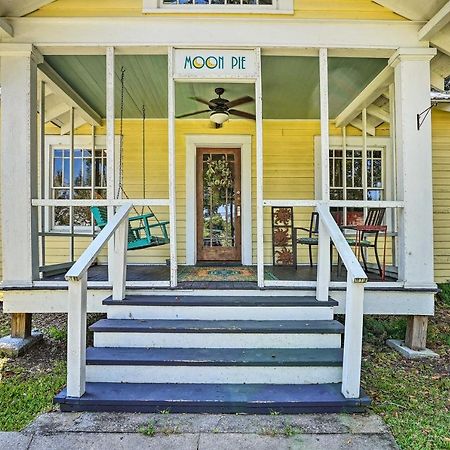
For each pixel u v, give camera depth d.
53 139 6.97
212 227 6.93
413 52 4.08
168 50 4.05
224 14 4.07
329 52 4.18
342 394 2.85
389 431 2.55
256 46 4.06
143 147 6.86
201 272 5.33
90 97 5.85
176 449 2.35
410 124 4.07
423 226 4.03
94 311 4.03
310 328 3.36
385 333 4.89
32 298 4.07
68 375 2.82
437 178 7.38
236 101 5.24
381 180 7.13
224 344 3.37
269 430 2.53
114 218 3.52
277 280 4.10
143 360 3.08
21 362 3.92
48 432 2.52
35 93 4.15
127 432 2.52
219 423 2.62
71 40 4.05
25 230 4.02
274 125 6.93
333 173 7.08
